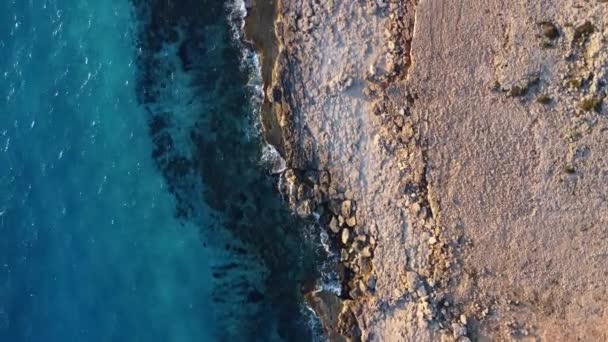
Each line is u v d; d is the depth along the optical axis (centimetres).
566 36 1438
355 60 1584
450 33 1513
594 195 1444
